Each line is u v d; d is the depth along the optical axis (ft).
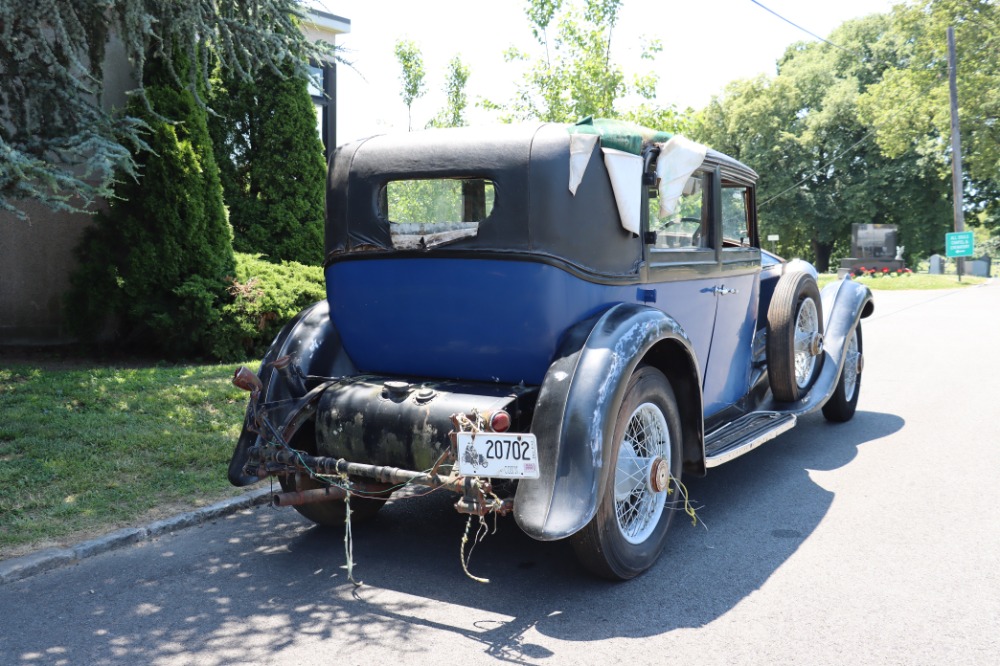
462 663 10.34
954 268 145.79
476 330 13.26
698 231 16.51
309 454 14.03
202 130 30.25
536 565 13.64
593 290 13.14
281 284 31.22
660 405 13.46
